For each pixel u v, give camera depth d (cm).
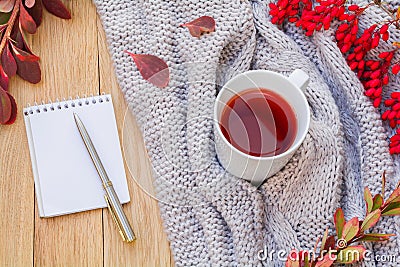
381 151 80
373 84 81
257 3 85
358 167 82
